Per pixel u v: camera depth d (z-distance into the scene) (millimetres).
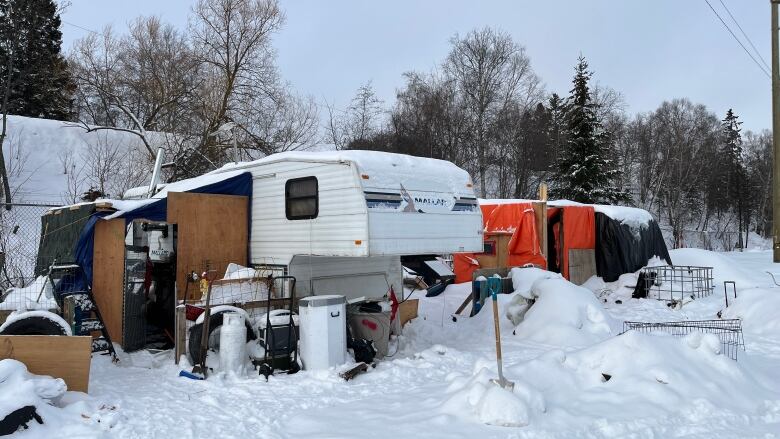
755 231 60125
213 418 5215
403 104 38156
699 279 13484
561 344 8633
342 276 9008
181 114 25969
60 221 9828
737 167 55062
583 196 31172
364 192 7609
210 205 9016
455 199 9078
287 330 7066
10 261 12453
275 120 27406
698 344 6199
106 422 4895
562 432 4746
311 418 5227
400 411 5402
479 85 39156
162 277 8883
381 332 7777
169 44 28375
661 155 51719
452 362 7469
